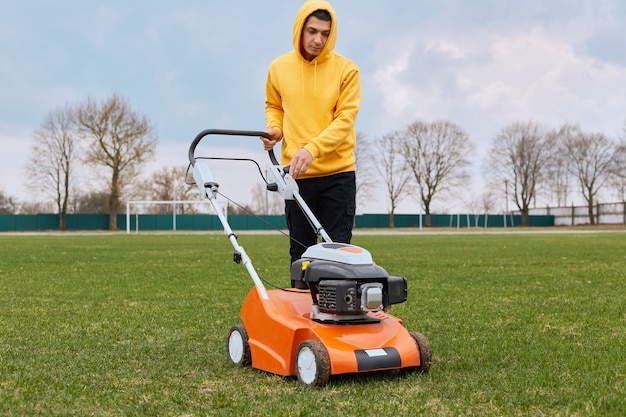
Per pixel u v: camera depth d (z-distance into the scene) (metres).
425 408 3.48
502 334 5.88
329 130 4.63
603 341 5.51
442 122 69.75
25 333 5.92
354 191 4.98
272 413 3.41
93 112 56.03
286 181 4.58
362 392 3.79
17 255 17.80
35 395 3.80
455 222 73.31
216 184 4.75
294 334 4.05
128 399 3.72
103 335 5.83
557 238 31.62
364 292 3.82
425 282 10.42
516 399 3.66
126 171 56.97
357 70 4.89
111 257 16.97
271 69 5.04
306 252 4.25
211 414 3.42
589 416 3.36
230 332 4.72
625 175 65.31
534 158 70.06
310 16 4.66
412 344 4.13
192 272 12.31
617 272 12.13
